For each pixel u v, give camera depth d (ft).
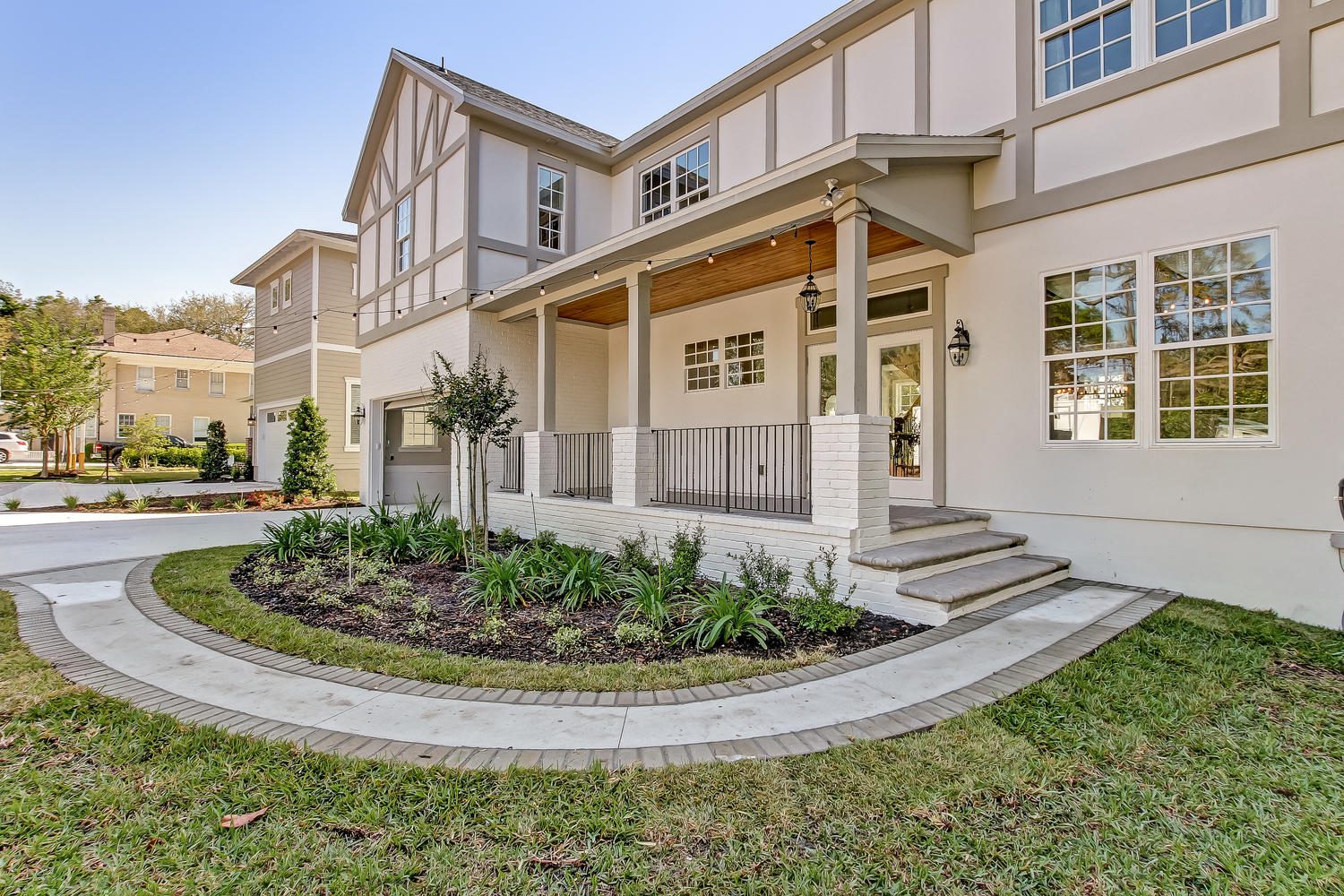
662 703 10.75
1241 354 16.33
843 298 16.87
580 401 34.58
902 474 23.06
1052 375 19.52
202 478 61.41
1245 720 9.74
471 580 18.42
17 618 15.75
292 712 10.34
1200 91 16.88
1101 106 18.48
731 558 19.36
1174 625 14.35
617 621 15.24
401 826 7.14
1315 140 15.17
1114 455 18.22
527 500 27.86
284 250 53.93
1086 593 17.22
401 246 37.88
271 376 59.21
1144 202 17.74
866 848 6.79
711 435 29.78
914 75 22.56
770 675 12.03
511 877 6.35
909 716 10.02
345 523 25.52
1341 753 8.77
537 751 9.00
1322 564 15.08
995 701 10.48
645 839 6.95
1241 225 16.21
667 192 32.96
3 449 89.66
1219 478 16.53
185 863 6.55
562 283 26.14
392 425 41.42
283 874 6.36
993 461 20.56
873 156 15.87
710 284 27.22
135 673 12.10
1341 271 14.90
